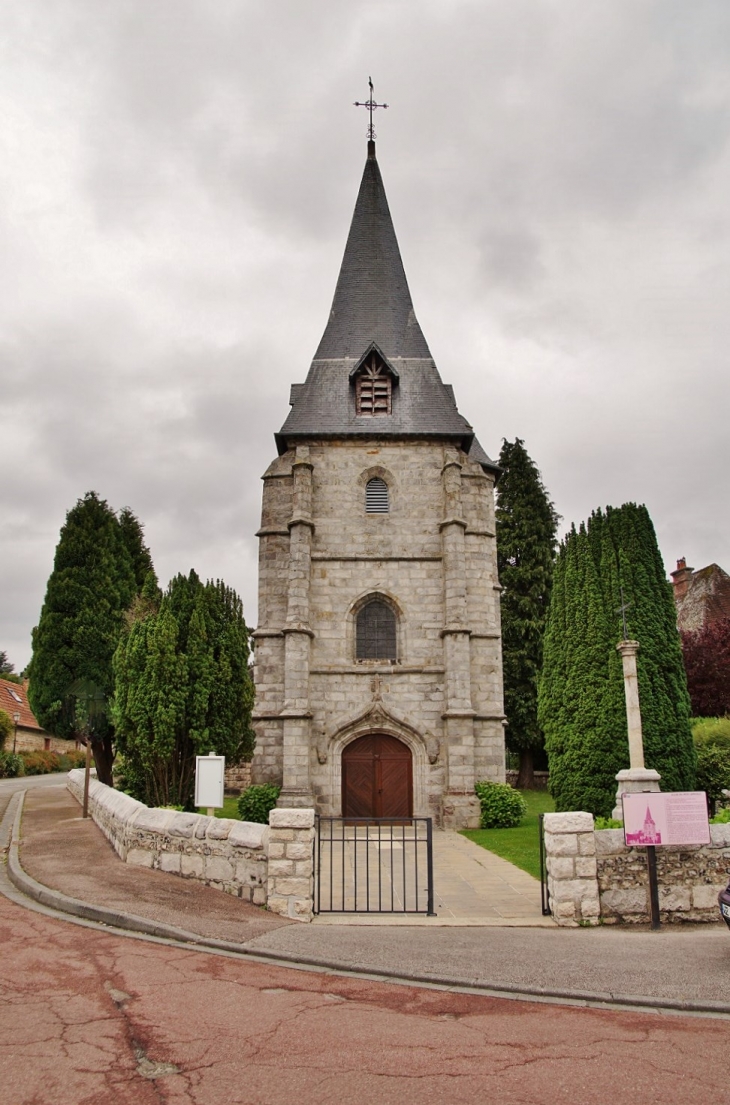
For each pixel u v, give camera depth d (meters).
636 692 17.16
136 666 22.44
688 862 11.53
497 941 10.12
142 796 23.66
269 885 11.52
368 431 27.70
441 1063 6.41
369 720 25.31
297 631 25.23
